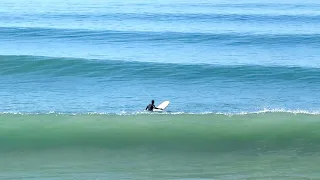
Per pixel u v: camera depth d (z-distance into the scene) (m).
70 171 62.62
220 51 139.25
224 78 115.50
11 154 67.44
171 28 168.00
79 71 120.62
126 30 164.50
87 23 176.50
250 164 64.69
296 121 76.75
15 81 113.25
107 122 76.75
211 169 63.34
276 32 161.25
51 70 121.50
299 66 122.31
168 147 69.62
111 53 136.12
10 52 137.12
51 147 69.44
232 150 68.75
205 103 96.81
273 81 112.94
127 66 122.62
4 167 63.66
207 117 78.62
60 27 168.50
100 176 61.25
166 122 76.88
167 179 60.31
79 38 154.38
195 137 72.00
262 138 71.62
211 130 74.00
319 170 62.66
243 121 76.94
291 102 97.69
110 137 72.06
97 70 121.06
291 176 61.00
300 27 169.38
